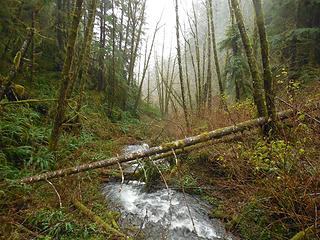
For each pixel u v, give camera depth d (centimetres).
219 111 932
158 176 675
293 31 1011
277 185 437
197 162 716
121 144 1076
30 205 504
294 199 413
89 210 518
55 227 457
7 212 473
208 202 601
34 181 525
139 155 533
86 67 895
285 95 695
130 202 605
